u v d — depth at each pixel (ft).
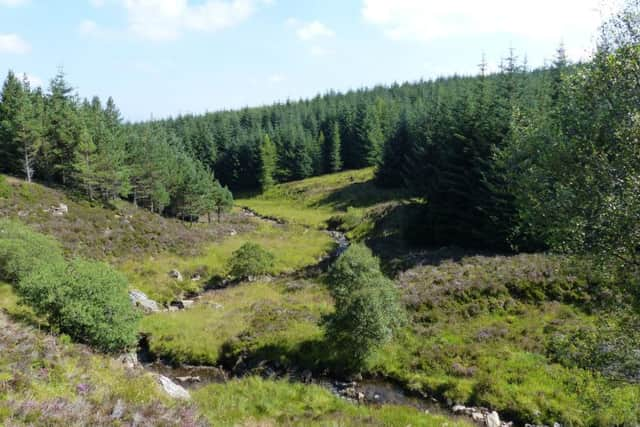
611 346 35.81
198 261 133.18
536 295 73.97
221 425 38.78
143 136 223.10
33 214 124.67
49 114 179.83
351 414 47.52
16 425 24.70
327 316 66.13
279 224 216.54
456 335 67.46
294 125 399.85
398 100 422.41
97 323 52.80
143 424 29.78
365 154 334.03
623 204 29.89
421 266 97.09
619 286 33.27
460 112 127.13
